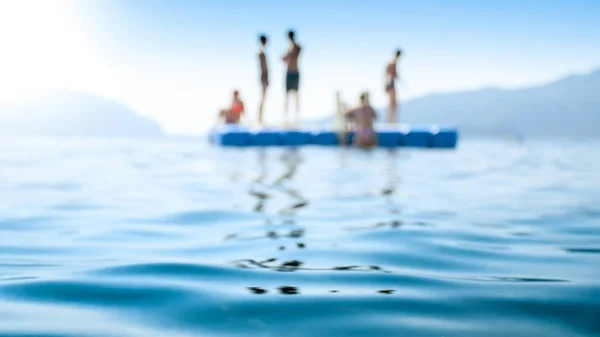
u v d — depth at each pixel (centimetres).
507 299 180
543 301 177
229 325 153
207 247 269
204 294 184
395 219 355
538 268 227
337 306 171
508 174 727
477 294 186
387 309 168
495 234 307
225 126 1524
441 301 177
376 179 624
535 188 555
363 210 394
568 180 647
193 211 389
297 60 1348
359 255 250
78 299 178
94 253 255
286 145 1417
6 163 906
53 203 431
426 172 730
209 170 749
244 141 1409
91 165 862
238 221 347
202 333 146
